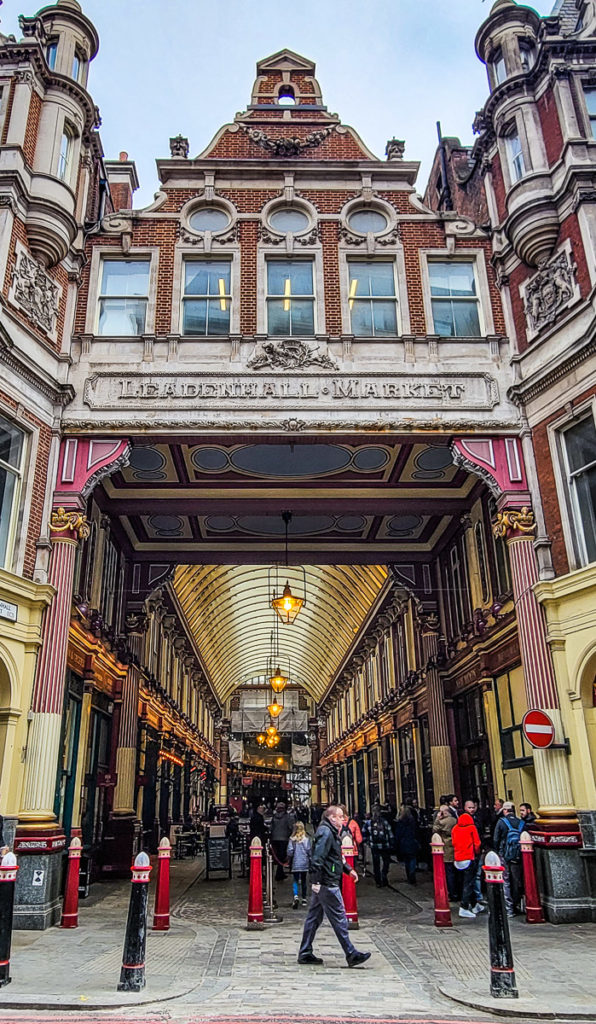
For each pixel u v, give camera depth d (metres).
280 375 13.71
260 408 13.45
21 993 6.34
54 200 13.23
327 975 7.24
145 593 20.56
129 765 18.84
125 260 14.82
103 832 17.91
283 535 20.84
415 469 16.55
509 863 11.21
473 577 17.64
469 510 17.88
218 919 11.06
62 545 12.46
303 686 61.44
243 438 13.40
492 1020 5.76
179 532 20.48
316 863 7.84
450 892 12.71
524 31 15.27
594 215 12.73
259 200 15.23
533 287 13.78
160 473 16.47
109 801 18.34
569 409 12.54
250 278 14.57
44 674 11.65
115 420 13.22
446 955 8.16
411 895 13.93
